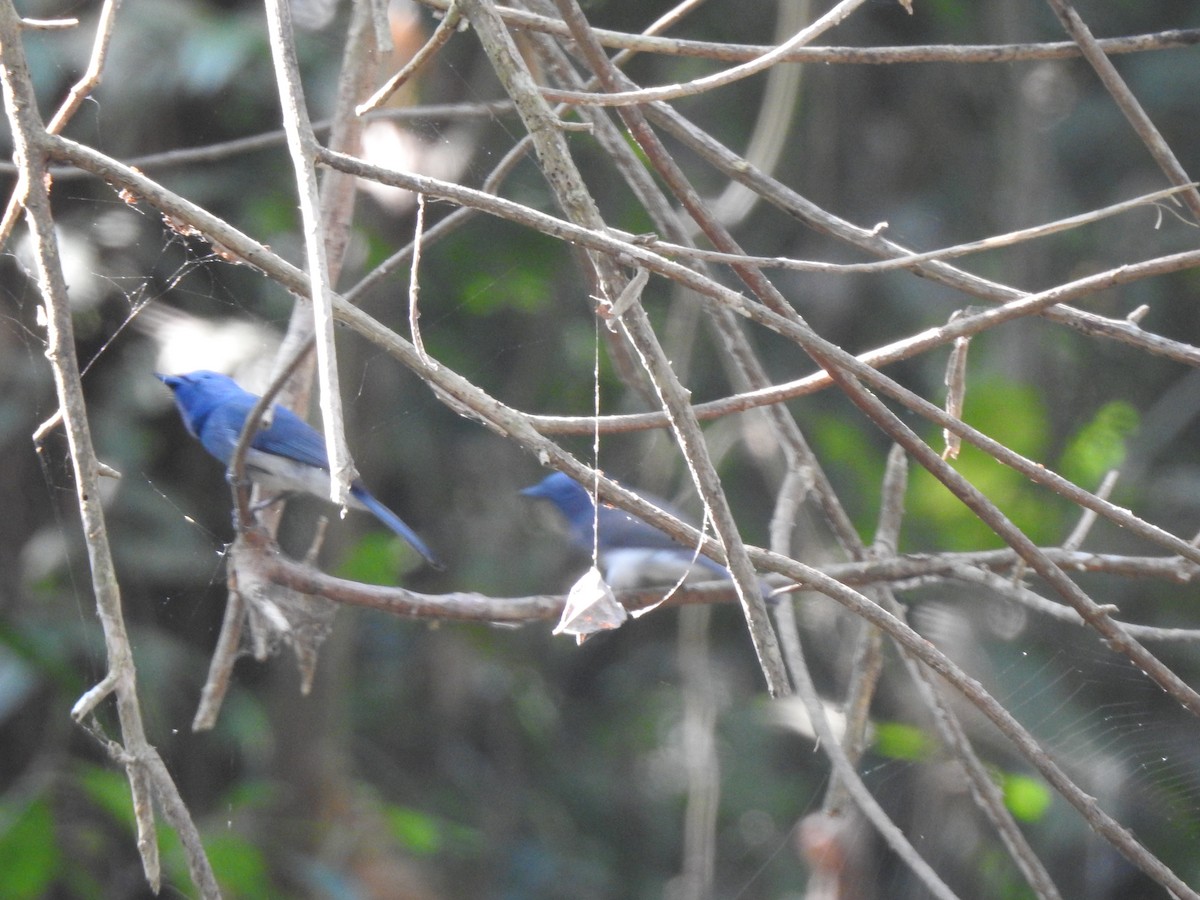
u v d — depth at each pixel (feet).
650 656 53.16
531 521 47.42
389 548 39.52
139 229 34.35
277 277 12.73
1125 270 13.85
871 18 51.29
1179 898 14.01
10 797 31.60
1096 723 29.01
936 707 19.10
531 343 46.06
